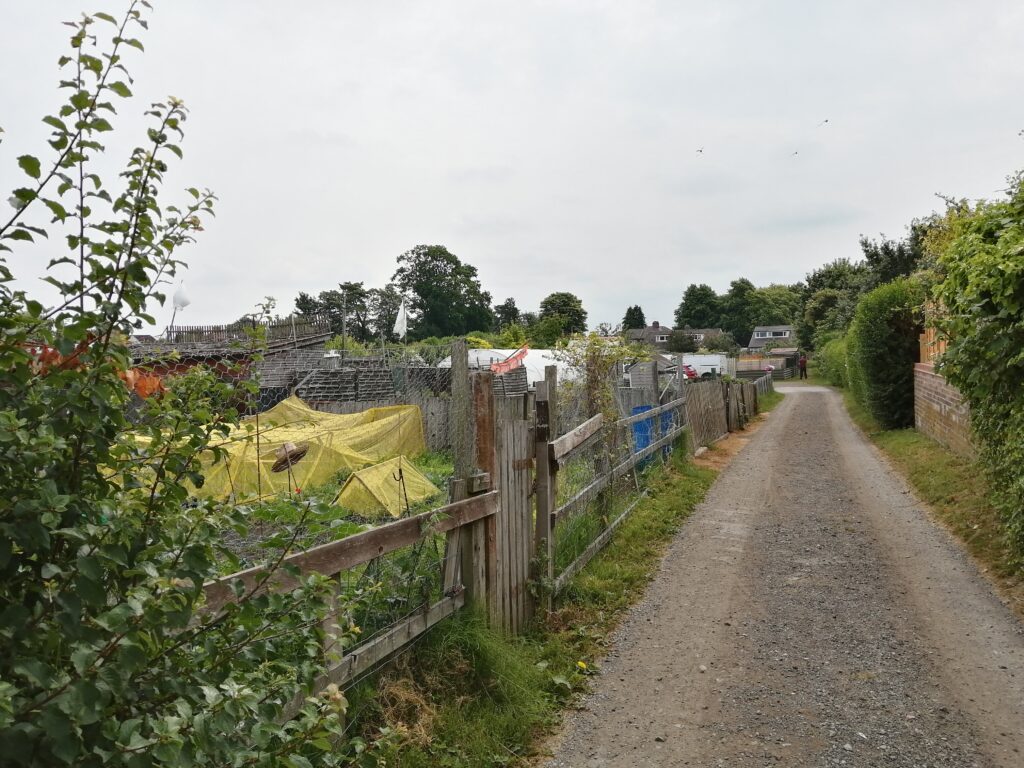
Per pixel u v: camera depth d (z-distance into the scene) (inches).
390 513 262.4
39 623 68.2
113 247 77.6
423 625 170.7
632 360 442.3
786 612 240.5
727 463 581.9
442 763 149.6
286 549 98.9
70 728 63.3
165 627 77.3
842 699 179.6
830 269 3225.9
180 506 84.6
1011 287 234.8
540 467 242.5
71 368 74.5
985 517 324.8
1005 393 263.7
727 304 5044.3
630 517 356.5
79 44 77.3
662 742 164.1
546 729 171.6
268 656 94.6
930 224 975.0
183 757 71.9
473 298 3535.9
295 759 83.9
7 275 74.2
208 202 85.3
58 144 76.4
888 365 771.4
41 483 66.9
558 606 244.4
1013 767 148.0
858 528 347.3
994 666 192.9
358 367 809.5
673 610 247.1
